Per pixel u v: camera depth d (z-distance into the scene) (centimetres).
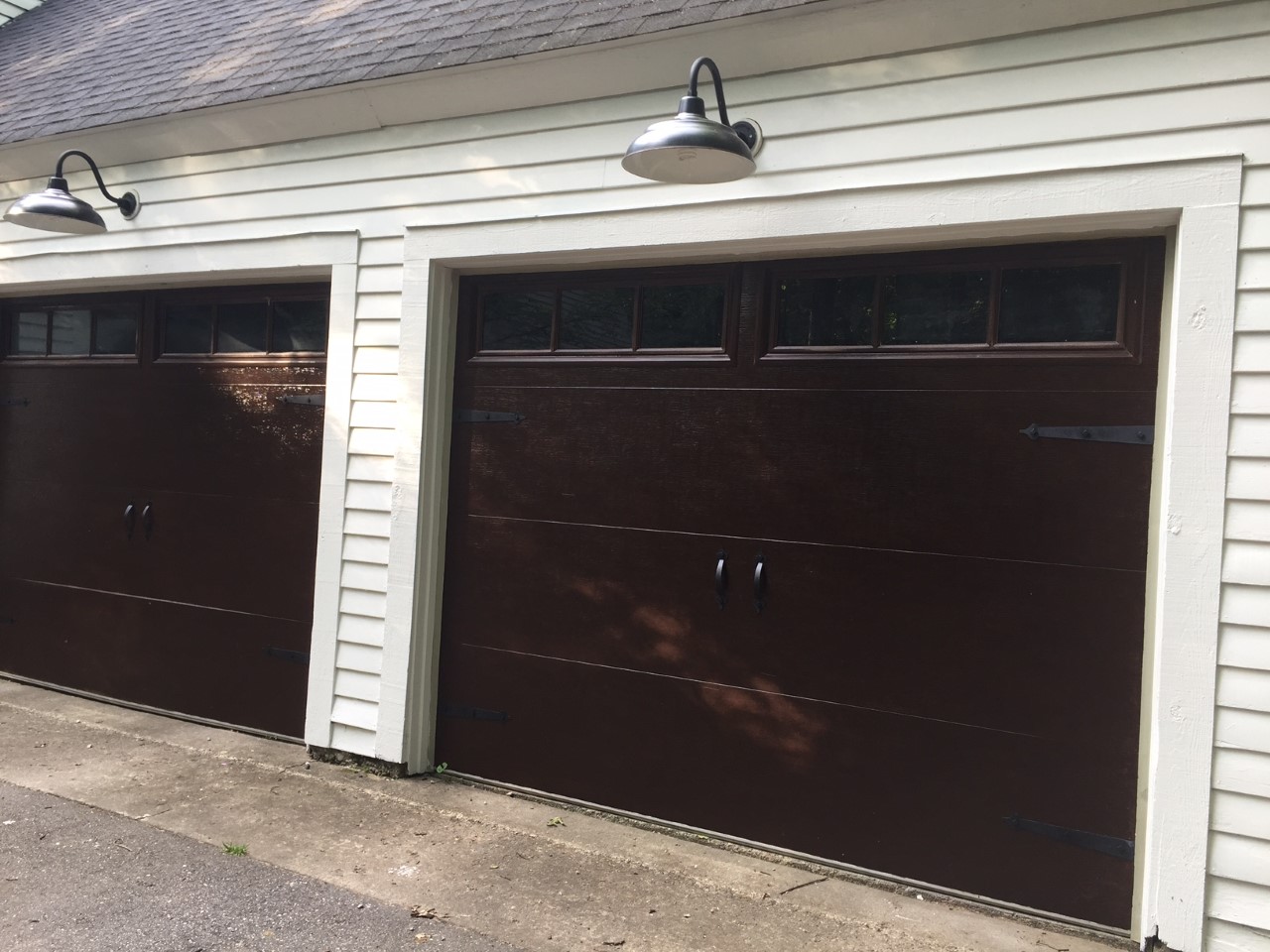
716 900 297
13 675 534
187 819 348
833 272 328
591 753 368
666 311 361
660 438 357
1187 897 258
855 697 320
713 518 346
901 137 303
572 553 374
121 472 496
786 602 332
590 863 321
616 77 349
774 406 336
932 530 310
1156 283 281
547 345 384
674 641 353
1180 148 265
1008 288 303
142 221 472
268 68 438
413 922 279
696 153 274
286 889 297
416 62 381
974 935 280
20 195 519
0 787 374
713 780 344
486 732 391
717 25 318
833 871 321
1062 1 275
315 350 443
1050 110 282
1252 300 255
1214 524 257
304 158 426
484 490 394
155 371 486
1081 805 287
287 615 443
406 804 368
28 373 532
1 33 696
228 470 462
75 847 322
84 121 471
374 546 404
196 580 470
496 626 390
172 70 488
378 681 402
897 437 315
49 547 522
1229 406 256
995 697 299
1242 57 259
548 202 367
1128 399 283
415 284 394
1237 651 255
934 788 307
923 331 315
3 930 268
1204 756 257
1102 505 286
